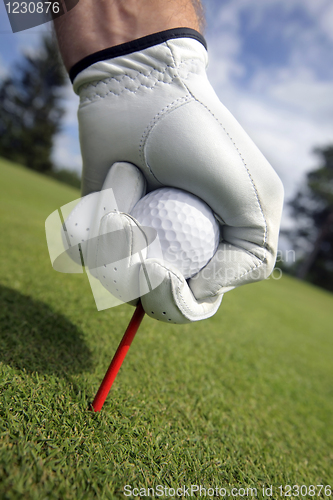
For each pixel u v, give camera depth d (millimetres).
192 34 159
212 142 151
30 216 715
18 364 201
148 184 173
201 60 163
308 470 231
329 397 389
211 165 151
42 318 269
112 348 265
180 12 158
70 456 155
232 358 370
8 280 321
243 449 220
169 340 334
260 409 285
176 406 231
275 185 160
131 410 202
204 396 260
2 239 464
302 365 461
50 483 137
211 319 480
